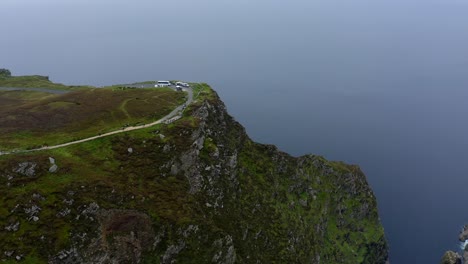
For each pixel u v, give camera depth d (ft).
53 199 294.87
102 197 310.65
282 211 451.94
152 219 315.17
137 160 363.15
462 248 561.43
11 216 277.85
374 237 536.01
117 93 509.35
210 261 324.60
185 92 525.34
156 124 417.08
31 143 364.99
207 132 427.74
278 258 396.37
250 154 479.00
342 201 546.26
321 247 474.49
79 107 453.17
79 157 349.41
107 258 286.05
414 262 542.16
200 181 382.22
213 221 361.92
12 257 260.42
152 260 302.45
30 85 652.89
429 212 652.48
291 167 513.04
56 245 272.92
